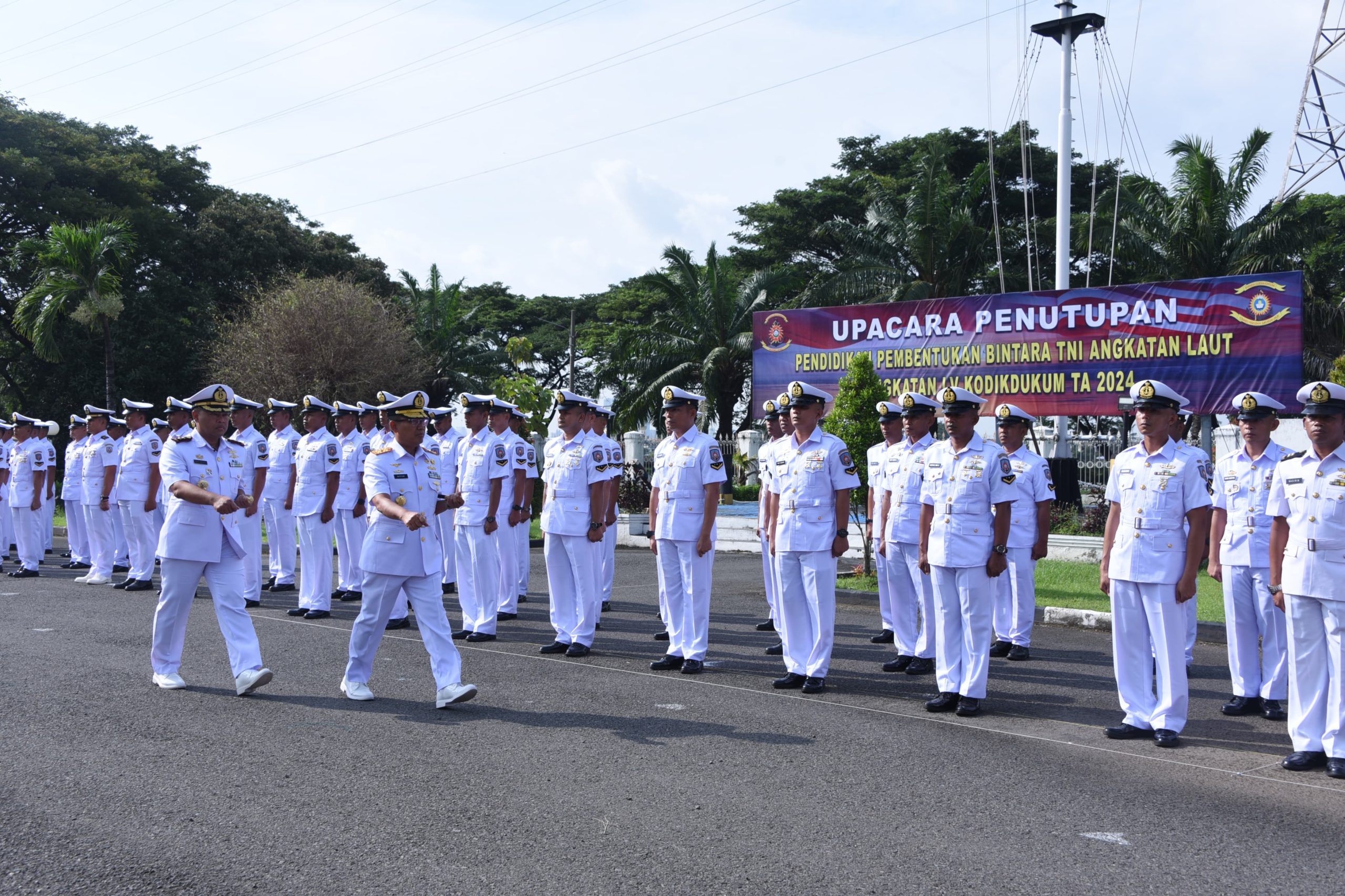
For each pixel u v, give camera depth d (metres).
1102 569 6.45
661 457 8.16
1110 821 4.59
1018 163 38.59
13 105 31.27
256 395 25.95
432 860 4.03
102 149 33.47
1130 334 16.47
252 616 10.46
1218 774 5.38
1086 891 3.82
